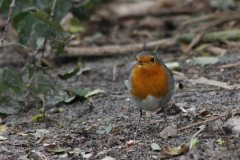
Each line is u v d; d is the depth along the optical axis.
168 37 16.38
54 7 9.85
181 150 6.10
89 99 10.09
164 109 8.46
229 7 18.52
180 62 12.88
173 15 18.83
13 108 9.12
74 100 10.07
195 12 18.53
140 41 16.14
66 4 10.59
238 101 8.59
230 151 5.80
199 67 11.98
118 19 19.08
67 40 9.01
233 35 13.92
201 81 10.59
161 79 7.10
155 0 20.80
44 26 8.84
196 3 19.45
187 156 5.90
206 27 14.99
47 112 9.42
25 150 6.85
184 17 18.47
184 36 14.41
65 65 14.20
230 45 13.81
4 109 9.05
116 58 14.52
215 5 18.22
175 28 17.42
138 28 18.19
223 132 6.68
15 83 9.06
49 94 9.02
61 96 9.02
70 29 17.14
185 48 14.12
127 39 16.67
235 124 6.75
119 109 9.16
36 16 8.62
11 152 6.74
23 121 8.85
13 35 18.09
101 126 8.05
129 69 12.98
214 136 6.60
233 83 10.05
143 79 7.09
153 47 14.62
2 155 6.59
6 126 8.19
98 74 12.62
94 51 14.60
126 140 7.13
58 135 7.56
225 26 15.45
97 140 7.22
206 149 6.07
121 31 17.91
